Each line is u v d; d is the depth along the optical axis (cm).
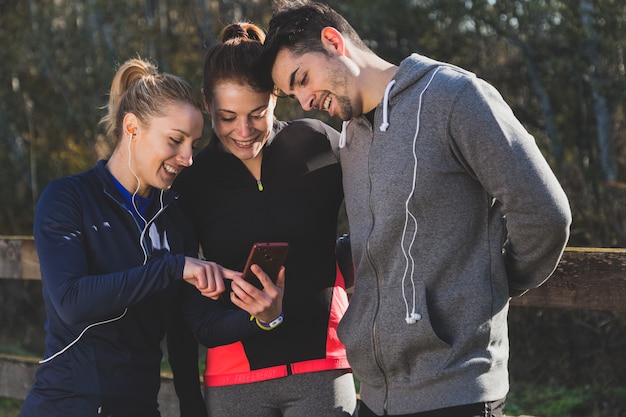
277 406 276
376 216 237
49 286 231
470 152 223
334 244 283
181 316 271
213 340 256
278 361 270
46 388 243
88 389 240
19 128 1105
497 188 223
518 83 929
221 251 278
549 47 868
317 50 243
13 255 445
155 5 1106
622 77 818
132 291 229
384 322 236
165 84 243
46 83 1088
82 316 228
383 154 236
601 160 819
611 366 590
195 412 279
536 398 572
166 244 255
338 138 283
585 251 289
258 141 267
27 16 1130
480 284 229
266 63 251
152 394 251
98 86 1038
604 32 843
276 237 273
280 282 244
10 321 908
